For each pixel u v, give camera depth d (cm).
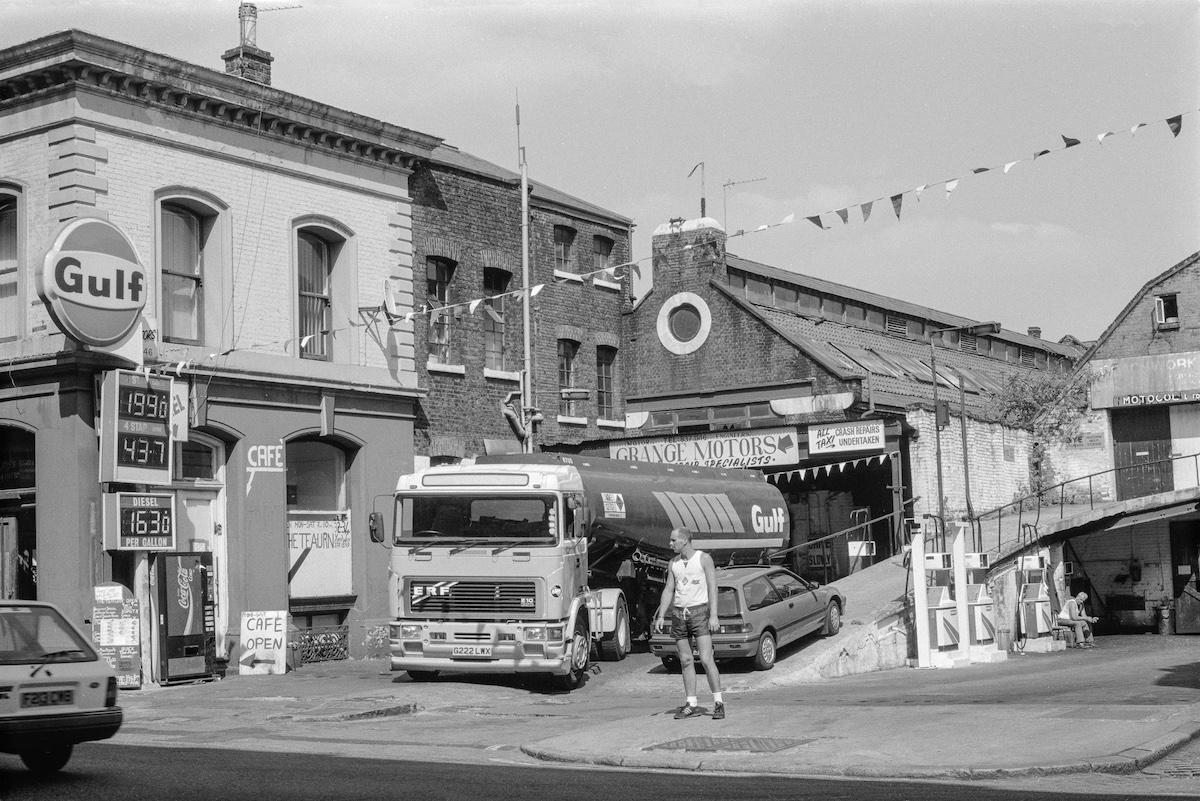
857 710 1343
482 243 3030
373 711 1611
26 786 950
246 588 2280
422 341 2830
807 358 3322
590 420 3381
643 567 2359
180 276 2270
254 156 2372
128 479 2038
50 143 2109
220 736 1403
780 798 886
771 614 2014
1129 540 3741
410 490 1917
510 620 1850
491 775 1023
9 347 2116
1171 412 3762
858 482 3275
